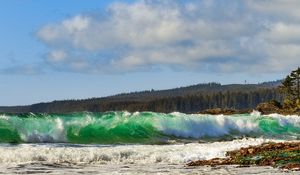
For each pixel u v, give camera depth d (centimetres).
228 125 5978
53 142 4334
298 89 13575
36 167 2445
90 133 4775
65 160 2759
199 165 2611
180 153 3094
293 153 2797
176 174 2208
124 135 4947
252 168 2419
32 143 4044
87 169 2423
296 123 7088
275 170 2331
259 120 6519
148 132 5106
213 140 5125
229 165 2575
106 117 5075
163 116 5397
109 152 3006
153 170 2394
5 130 4300
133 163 2747
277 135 6206
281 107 12000
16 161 2705
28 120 4478
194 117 5691
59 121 4644
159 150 3247
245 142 3738
